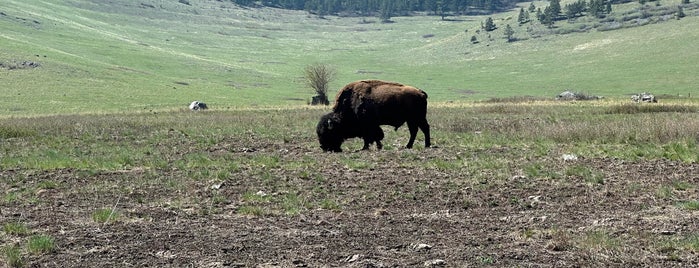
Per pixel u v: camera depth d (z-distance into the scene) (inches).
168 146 778.8
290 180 498.9
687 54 5762.8
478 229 357.1
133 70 4734.3
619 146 687.1
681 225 358.3
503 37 7810.0
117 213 384.2
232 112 1785.2
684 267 283.9
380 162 589.6
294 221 375.2
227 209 405.7
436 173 523.8
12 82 3501.5
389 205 417.1
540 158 608.4
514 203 422.0
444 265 287.9
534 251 310.5
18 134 935.0
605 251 308.0
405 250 314.8
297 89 4719.5
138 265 289.4
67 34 6146.7
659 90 4557.1
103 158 625.9
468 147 711.7
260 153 690.8
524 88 5083.7
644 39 6628.9
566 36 7396.7
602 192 448.8
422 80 5713.6
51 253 307.7
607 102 1974.7
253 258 300.0
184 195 446.0
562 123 871.7
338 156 641.0
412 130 706.2
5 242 327.6
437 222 373.1
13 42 4677.7
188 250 313.3
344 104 696.4
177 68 5319.9
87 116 1768.0
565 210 401.4
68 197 443.2
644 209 402.0
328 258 299.7
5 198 433.1
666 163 569.0
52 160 605.9
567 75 5634.8
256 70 5821.9
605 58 6181.1
